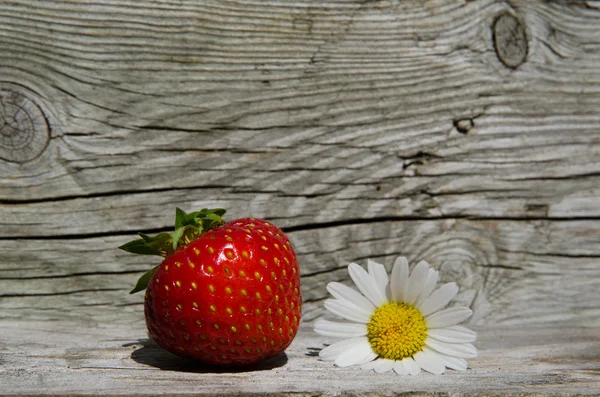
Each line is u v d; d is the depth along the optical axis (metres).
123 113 0.38
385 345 0.34
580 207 0.41
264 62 0.39
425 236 0.40
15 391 0.30
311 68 0.39
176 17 0.38
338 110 0.39
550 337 0.39
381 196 0.40
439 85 0.40
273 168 0.39
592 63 0.41
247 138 0.39
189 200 0.39
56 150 0.38
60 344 0.36
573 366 0.34
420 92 0.40
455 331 0.34
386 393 0.30
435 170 0.40
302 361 0.34
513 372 0.33
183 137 0.38
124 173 0.38
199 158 0.39
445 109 0.40
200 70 0.38
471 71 0.40
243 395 0.30
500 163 0.40
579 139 0.41
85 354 0.35
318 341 0.37
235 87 0.39
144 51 0.38
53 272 0.38
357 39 0.39
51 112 0.38
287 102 0.39
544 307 0.41
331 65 0.39
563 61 0.41
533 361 0.35
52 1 0.37
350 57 0.39
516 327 0.40
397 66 0.40
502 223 0.40
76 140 0.38
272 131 0.39
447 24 0.40
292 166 0.39
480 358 0.36
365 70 0.39
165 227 0.39
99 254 0.39
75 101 0.38
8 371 0.32
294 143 0.39
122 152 0.38
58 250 0.38
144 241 0.32
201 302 0.31
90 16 0.38
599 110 0.41
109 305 0.39
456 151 0.40
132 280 0.39
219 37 0.38
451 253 0.40
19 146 0.38
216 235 0.32
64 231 0.38
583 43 0.41
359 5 0.39
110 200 0.38
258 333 0.32
